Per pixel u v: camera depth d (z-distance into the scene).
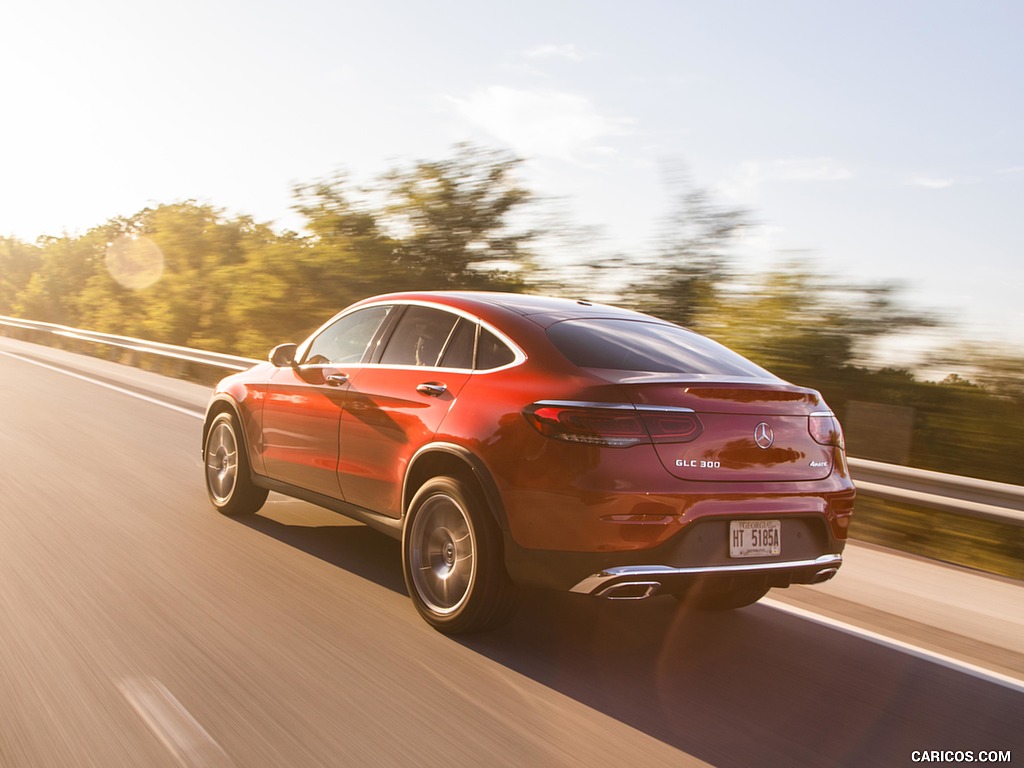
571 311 4.70
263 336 20.22
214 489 6.39
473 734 3.21
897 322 10.78
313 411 5.30
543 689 3.67
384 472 4.71
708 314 12.84
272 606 4.44
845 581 5.62
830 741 3.37
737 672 4.01
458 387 4.37
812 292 11.45
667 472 3.72
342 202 19.72
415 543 4.43
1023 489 6.07
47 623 4.02
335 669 3.71
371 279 18.53
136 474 7.49
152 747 2.95
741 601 4.77
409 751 3.04
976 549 8.31
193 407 12.46
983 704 3.80
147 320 28.03
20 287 55.06
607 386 3.78
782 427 4.05
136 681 3.46
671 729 3.38
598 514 3.67
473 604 4.09
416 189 18.92
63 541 5.34
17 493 6.51
